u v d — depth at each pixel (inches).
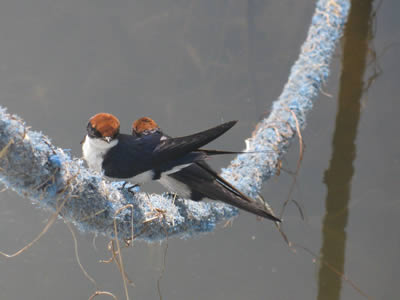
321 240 406.6
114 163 223.9
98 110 446.3
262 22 520.1
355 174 451.5
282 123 318.3
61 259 367.2
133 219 214.5
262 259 389.1
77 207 193.3
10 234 374.9
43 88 457.4
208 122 447.5
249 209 219.0
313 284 380.2
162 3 530.3
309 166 447.8
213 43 504.7
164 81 473.4
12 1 520.7
